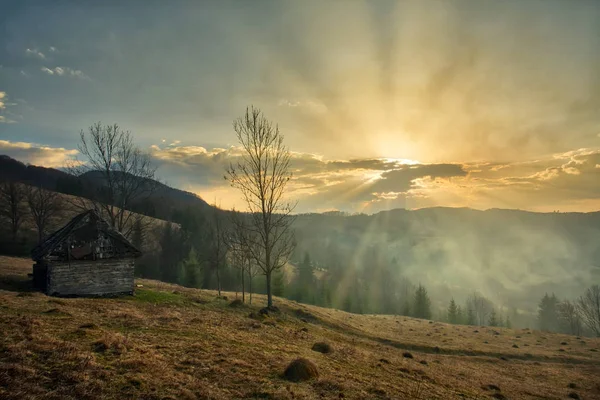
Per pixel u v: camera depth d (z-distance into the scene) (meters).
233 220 51.34
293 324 34.72
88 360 13.23
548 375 33.12
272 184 41.25
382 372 19.56
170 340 18.28
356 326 49.00
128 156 51.28
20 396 10.27
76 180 108.44
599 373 36.09
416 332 54.56
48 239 33.72
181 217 136.50
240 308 37.44
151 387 12.10
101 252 32.12
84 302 25.81
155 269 92.31
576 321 106.38
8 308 20.12
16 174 138.62
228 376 14.24
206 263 93.50
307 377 15.22
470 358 38.34
